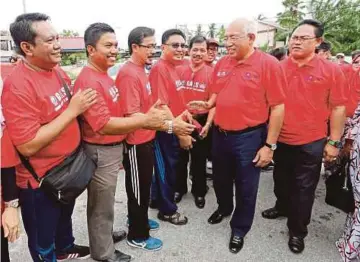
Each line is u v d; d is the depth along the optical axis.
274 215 3.28
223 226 3.12
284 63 2.72
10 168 1.70
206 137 3.42
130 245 2.75
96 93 1.91
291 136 2.66
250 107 2.50
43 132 1.71
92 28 2.05
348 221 2.60
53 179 1.84
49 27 1.71
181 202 3.65
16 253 2.65
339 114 2.58
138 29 2.38
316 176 2.67
